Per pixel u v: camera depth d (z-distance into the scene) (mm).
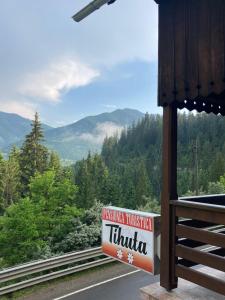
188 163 113438
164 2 5039
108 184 64938
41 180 38656
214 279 4105
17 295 9359
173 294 4531
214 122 143625
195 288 4699
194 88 4488
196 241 4801
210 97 5543
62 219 35500
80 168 83125
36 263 10000
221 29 4156
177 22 4809
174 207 4734
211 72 4262
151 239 5434
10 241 33719
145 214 5633
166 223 4793
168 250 4719
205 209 4238
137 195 82312
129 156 167375
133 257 5797
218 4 4211
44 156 60781
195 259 4363
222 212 4027
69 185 39594
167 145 4844
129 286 9805
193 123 152125
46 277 10250
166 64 4957
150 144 174375
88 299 8883
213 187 42438
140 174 95250
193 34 4551
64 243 15203
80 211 37812
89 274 11125
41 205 36719
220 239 4070
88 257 11617
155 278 10477
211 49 4277
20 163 59594
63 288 9820
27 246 32781
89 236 15219
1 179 60250
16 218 33438
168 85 4891
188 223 4883
